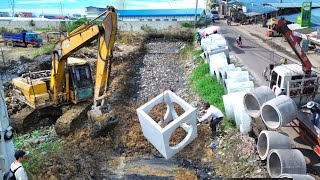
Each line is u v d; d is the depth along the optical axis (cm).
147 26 4616
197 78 2425
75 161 1364
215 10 6419
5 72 2548
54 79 1680
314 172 1207
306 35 2961
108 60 1440
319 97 1541
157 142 1363
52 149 1429
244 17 5281
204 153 1428
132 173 1334
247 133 1477
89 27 1464
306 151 1339
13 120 1656
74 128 1609
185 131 1550
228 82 1848
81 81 1731
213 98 1895
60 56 1622
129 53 3200
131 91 2281
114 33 1416
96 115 1535
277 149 1138
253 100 1445
